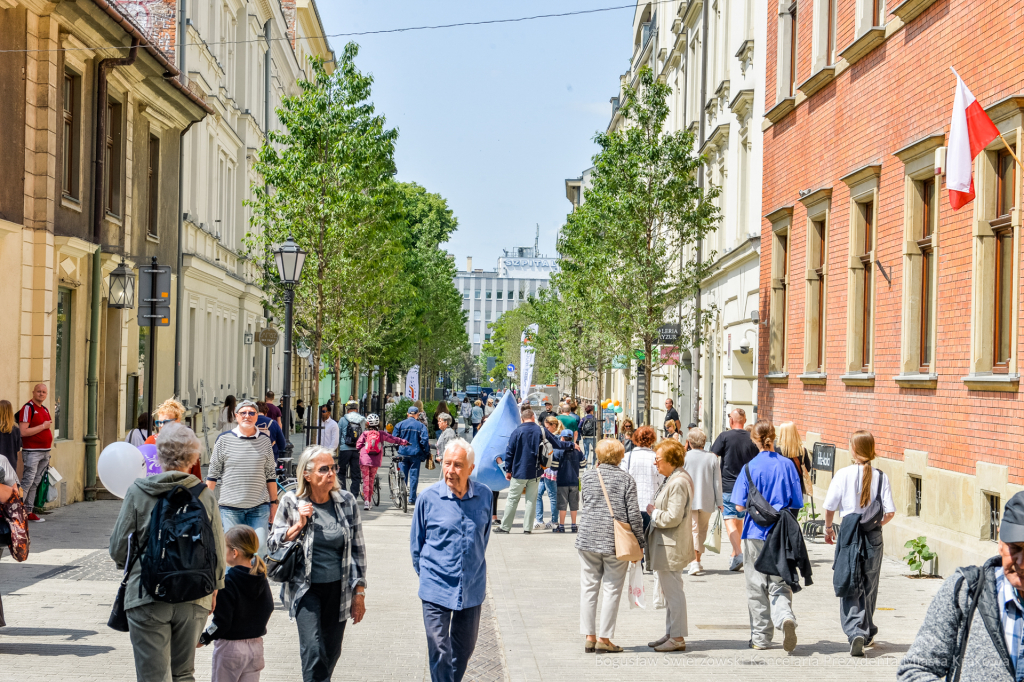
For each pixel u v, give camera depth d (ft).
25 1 55.31
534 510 59.52
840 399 56.90
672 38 140.15
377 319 108.17
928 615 12.62
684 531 30.12
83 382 64.28
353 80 91.97
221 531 20.08
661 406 133.08
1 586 36.29
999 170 40.22
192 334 98.63
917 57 47.24
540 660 28.63
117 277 66.54
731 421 47.19
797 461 35.58
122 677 24.90
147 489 19.67
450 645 22.77
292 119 91.40
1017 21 38.11
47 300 57.93
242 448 35.50
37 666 25.80
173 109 81.20
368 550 49.93
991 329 40.45
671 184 85.20
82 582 37.40
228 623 20.22
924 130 46.37
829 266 59.36
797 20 66.23
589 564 29.91
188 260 91.66
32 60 57.00
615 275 86.33
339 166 89.45
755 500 29.81
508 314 354.95
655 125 87.76
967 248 41.83
